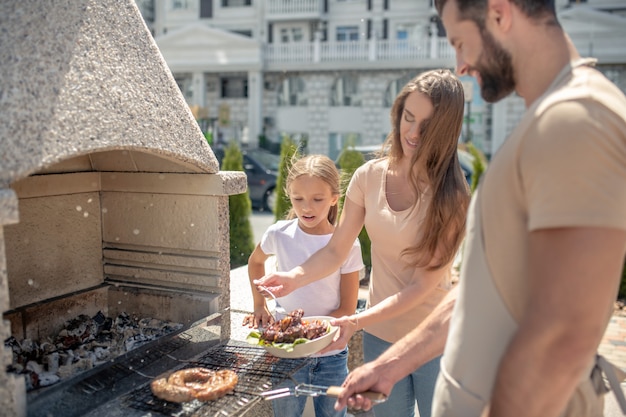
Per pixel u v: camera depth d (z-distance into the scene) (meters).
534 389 0.99
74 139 1.49
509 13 1.08
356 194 2.20
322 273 2.14
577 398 1.17
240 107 25.75
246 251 5.98
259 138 24.66
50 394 1.44
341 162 6.84
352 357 3.37
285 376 1.76
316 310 2.31
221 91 26.11
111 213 2.39
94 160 2.32
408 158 2.05
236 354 2.00
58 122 1.47
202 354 2.00
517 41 1.11
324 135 24.92
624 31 19.94
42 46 1.52
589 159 0.94
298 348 1.76
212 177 2.05
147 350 1.75
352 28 25.61
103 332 2.19
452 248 1.97
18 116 1.38
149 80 1.86
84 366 1.85
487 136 22.81
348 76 24.34
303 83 25.08
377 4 24.97
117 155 2.25
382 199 2.09
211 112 26.06
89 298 2.34
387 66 23.50
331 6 25.58
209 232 2.12
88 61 1.64
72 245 2.30
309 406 2.76
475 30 1.13
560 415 1.17
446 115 1.89
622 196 0.95
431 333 1.54
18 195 2.05
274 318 2.30
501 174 1.08
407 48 23.47
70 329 2.20
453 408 1.23
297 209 2.28
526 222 1.06
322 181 2.23
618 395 1.21
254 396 1.62
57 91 1.50
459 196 1.94
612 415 3.08
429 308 2.08
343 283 2.33
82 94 1.57
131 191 2.29
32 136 1.39
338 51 24.23
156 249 2.28
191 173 2.09
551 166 0.97
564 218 0.94
